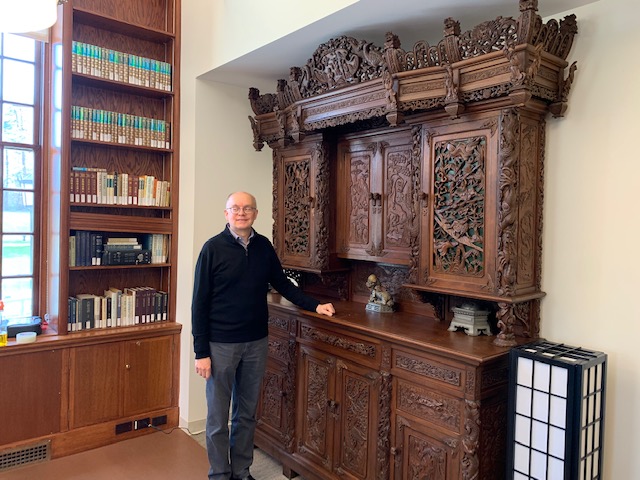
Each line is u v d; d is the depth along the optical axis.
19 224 3.08
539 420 1.81
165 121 3.46
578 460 1.73
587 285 2.03
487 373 1.92
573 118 2.06
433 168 2.23
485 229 2.03
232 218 2.47
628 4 1.90
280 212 3.21
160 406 3.35
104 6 3.22
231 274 2.44
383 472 2.23
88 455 2.82
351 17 2.27
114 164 3.32
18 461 2.79
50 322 3.12
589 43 2.01
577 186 2.05
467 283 2.10
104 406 3.11
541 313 2.17
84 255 3.07
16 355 2.77
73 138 2.98
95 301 3.14
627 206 1.91
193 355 3.32
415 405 2.12
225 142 3.43
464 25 2.33
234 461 2.64
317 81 2.68
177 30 3.41
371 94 2.38
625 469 1.92
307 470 2.66
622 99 1.92
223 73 3.17
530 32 1.80
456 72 2.01
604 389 1.86
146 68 3.30
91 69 3.05
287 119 2.96
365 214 2.79
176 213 3.43
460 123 2.11
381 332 2.23
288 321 2.86
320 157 2.88
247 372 2.57
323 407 2.62
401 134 2.57
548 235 2.14
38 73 3.12
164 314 3.45
